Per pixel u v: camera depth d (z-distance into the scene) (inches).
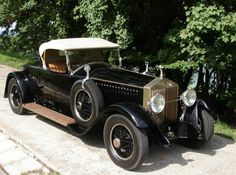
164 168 198.7
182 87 422.3
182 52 318.3
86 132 218.8
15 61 568.7
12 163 201.9
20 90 280.8
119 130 197.8
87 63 246.5
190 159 211.9
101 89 225.6
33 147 222.1
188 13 307.6
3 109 305.4
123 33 355.3
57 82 253.4
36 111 264.4
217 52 315.9
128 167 192.9
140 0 382.6
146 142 187.2
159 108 196.4
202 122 219.0
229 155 219.6
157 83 205.2
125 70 242.8
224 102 419.8
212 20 293.0
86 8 369.1
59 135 244.4
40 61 285.6
